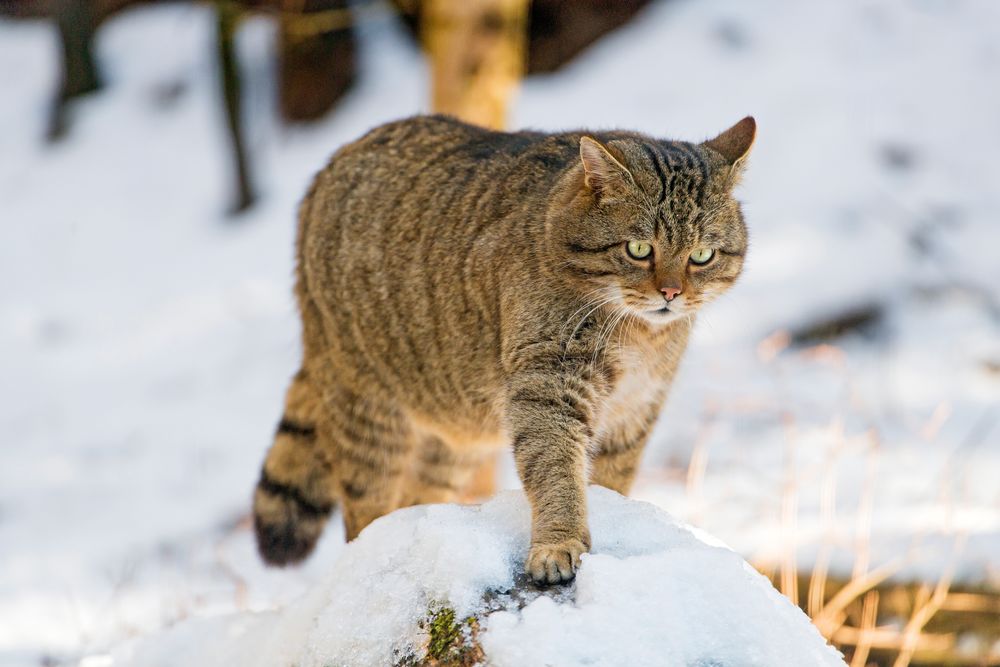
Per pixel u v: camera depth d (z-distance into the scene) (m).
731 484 9.84
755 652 4.05
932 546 8.27
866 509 8.11
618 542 4.83
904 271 14.45
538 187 6.04
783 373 12.81
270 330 15.60
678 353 6.13
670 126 16.41
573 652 3.97
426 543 4.60
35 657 8.25
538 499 5.14
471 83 10.83
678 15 18.09
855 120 16.42
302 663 4.62
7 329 16.58
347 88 18.61
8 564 10.70
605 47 17.78
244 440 13.48
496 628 4.09
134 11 21.97
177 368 15.23
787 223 15.15
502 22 10.78
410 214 6.50
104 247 18.05
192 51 20.92
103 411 14.52
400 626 4.41
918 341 13.58
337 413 6.98
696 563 4.22
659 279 5.71
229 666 5.32
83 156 19.91
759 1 18.36
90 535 11.36
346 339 6.80
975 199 15.52
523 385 5.63
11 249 18.28
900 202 15.37
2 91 21.78
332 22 14.98
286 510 7.34
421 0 18.16
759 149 16.14
